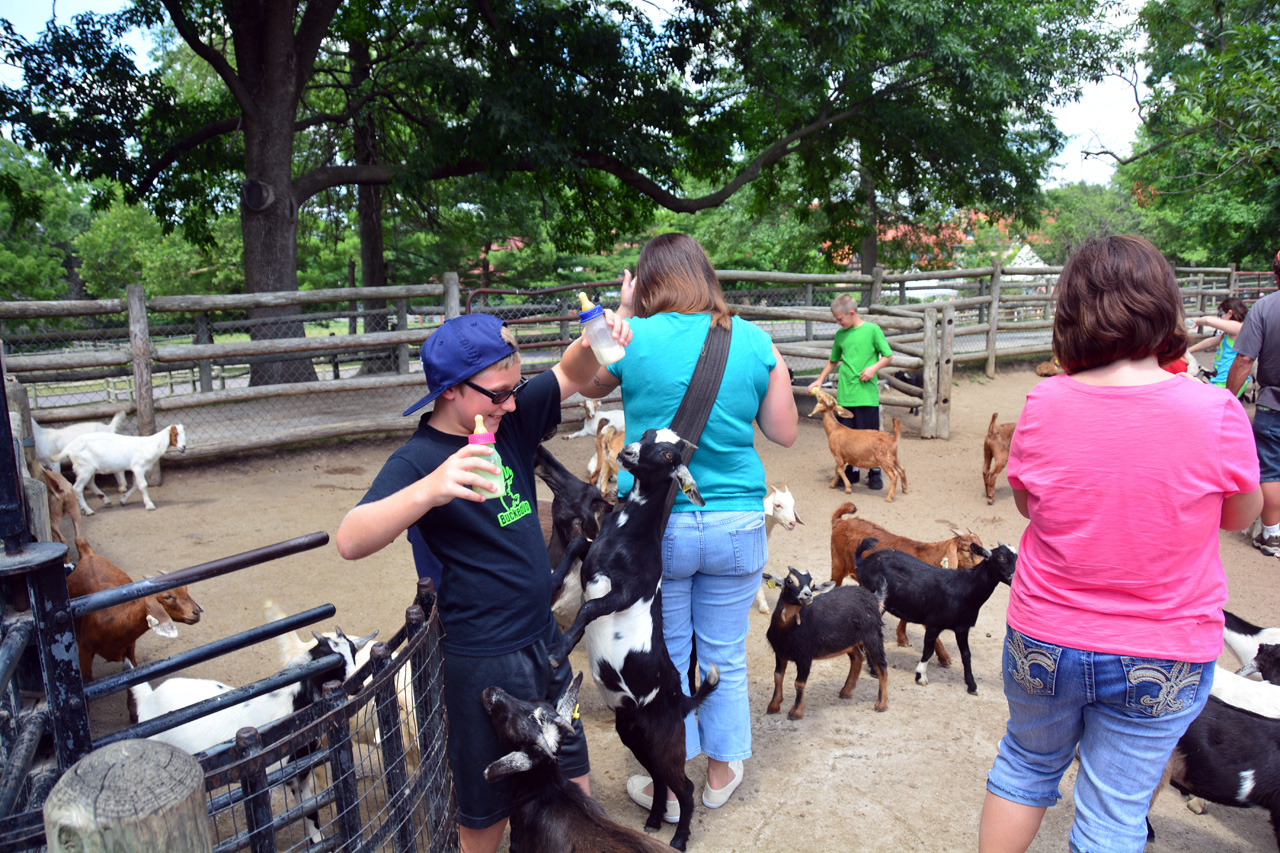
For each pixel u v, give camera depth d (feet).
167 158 55.93
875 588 15.38
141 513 25.79
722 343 9.97
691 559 10.29
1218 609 7.07
